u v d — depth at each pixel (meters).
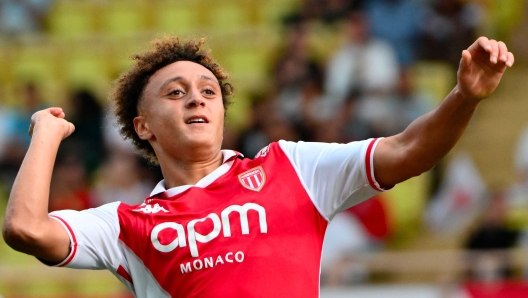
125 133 12.28
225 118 12.80
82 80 39.25
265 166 10.76
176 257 10.23
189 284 10.12
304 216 10.41
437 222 29.98
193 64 11.56
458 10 35.62
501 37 40.47
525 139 30.42
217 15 42.16
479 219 27.62
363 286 24.19
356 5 36.91
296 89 32.19
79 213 10.63
